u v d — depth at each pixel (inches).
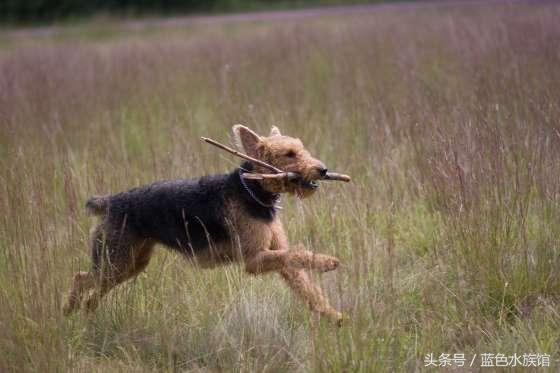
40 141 467.2
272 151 284.2
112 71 657.0
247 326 275.9
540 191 314.8
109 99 574.6
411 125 396.5
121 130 503.5
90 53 787.4
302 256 265.4
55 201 357.4
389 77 552.7
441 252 311.4
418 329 277.4
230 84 567.8
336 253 307.9
